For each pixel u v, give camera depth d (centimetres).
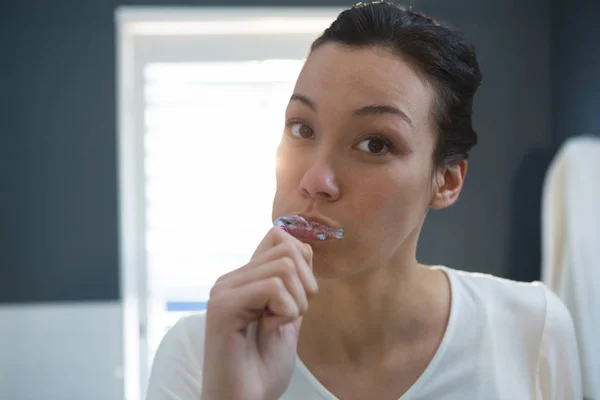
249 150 194
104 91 186
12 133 186
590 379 142
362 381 66
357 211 57
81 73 186
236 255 195
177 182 194
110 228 188
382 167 58
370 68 57
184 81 193
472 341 69
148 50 193
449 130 63
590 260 147
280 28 193
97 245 188
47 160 186
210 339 50
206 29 193
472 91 66
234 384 49
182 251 194
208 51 194
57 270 188
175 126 193
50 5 185
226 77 194
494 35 189
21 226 186
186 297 195
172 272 195
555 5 186
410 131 58
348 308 65
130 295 196
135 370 197
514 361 71
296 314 47
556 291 155
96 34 186
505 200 190
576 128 171
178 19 187
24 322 187
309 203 58
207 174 194
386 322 66
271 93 194
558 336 74
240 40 194
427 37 61
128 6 185
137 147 193
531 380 71
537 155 189
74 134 186
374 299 65
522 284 78
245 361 50
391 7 63
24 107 186
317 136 59
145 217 194
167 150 193
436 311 70
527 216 189
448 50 62
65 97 186
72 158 186
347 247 57
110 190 187
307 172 58
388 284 65
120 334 189
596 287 145
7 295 187
